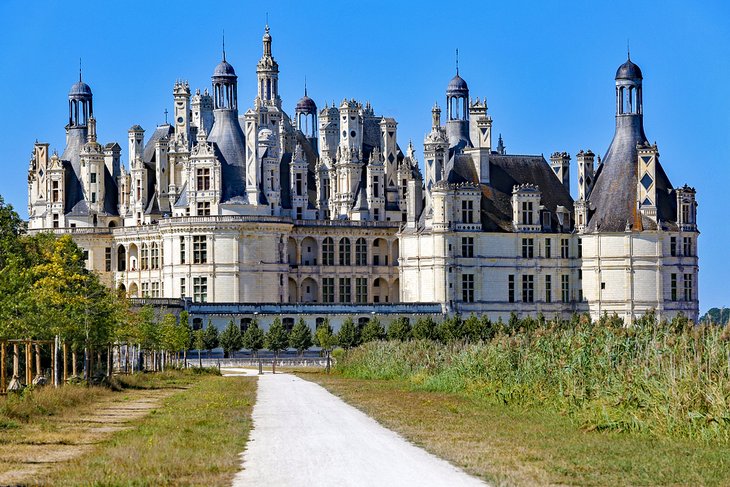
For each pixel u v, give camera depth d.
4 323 78.75
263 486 44.28
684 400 58.94
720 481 46.00
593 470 48.12
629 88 186.62
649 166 183.62
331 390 96.88
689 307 184.38
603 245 183.50
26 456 52.50
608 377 68.00
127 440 57.06
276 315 181.12
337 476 46.28
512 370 82.62
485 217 187.25
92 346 103.06
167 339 137.50
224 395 89.69
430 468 48.19
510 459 50.53
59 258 101.88
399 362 117.75
